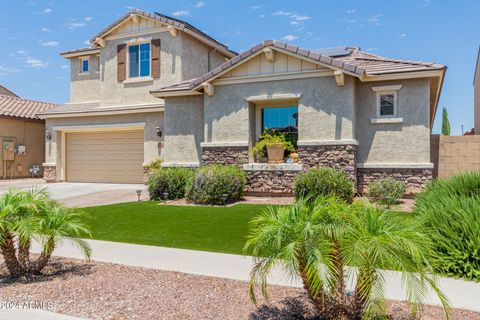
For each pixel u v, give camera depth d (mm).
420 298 4352
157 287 6363
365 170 16094
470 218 7043
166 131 19672
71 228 7199
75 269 7492
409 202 14625
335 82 15664
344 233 4332
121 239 10008
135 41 23000
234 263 7770
